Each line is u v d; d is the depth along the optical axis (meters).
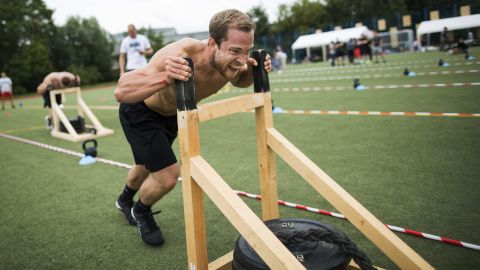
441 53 21.45
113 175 4.20
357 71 15.95
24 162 5.14
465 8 28.02
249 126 6.23
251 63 2.09
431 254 2.17
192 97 1.75
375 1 41.22
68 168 4.62
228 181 3.68
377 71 14.58
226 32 1.79
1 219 3.17
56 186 3.96
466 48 18.91
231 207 1.63
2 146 6.46
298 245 1.76
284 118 6.56
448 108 6.04
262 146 2.18
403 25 31.69
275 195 2.25
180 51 2.00
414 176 3.36
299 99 8.97
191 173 1.79
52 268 2.35
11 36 32.25
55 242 2.70
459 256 2.13
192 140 1.77
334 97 8.68
